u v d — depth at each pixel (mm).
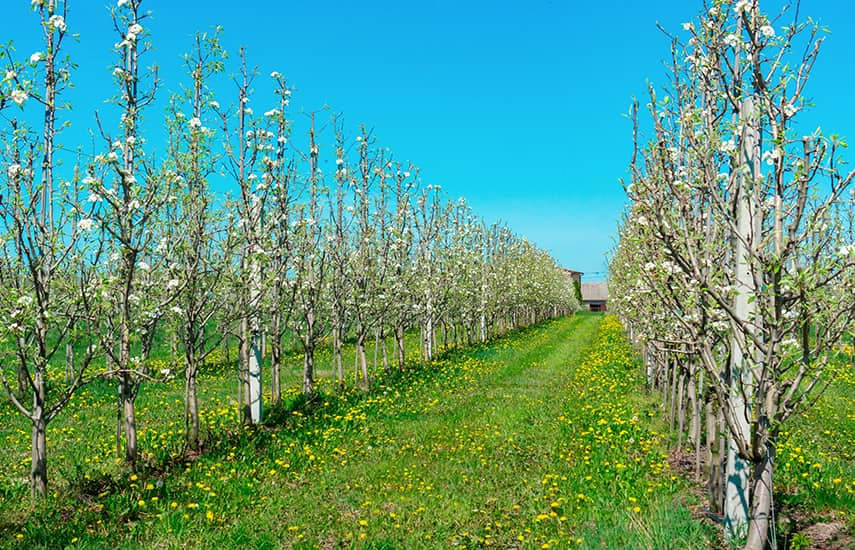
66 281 7305
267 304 10305
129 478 7895
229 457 8844
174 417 12367
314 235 13258
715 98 5738
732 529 5602
